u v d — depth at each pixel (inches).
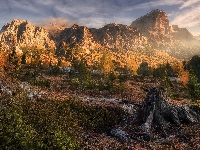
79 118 1390.3
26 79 2501.2
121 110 1590.8
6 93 1402.6
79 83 2549.2
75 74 3437.5
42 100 1508.4
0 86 1487.5
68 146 810.2
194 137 1230.3
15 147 719.7
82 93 2198.6
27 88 1670.8
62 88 2317.9
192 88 2260.1
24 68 4089.6
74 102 1595.7
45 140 817.5
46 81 2310.5
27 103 1348.4
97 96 2155.5
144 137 1205.1
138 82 3663.9
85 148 988.6
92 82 2554.1
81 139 1085.8
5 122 851.4
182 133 1285.7
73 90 2295.8
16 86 1636.3
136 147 1095.6
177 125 1386.6
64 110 1422.2
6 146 702.5
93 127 1331.2
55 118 1248.2
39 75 3476.9
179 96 2637.8
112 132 1279.5
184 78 3139.8
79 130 1219.9
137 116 1405.0
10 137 735.1
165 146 1135.0
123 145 1106.1
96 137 1165.7
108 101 1835.6
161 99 1445.6
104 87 2527.1
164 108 1427.2
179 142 1184.2
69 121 1285.7
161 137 1234.6
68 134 1103.6
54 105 1456.7
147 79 4005.9
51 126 1118.4
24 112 1214.9
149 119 1353.3
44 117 1208.2
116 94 2352.4
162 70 3735.2
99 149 1014.4
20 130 770.8
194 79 2283.5
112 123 1429.6
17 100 1331.2
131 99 2148.1
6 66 2369.6
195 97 2209.6
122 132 1242.0
